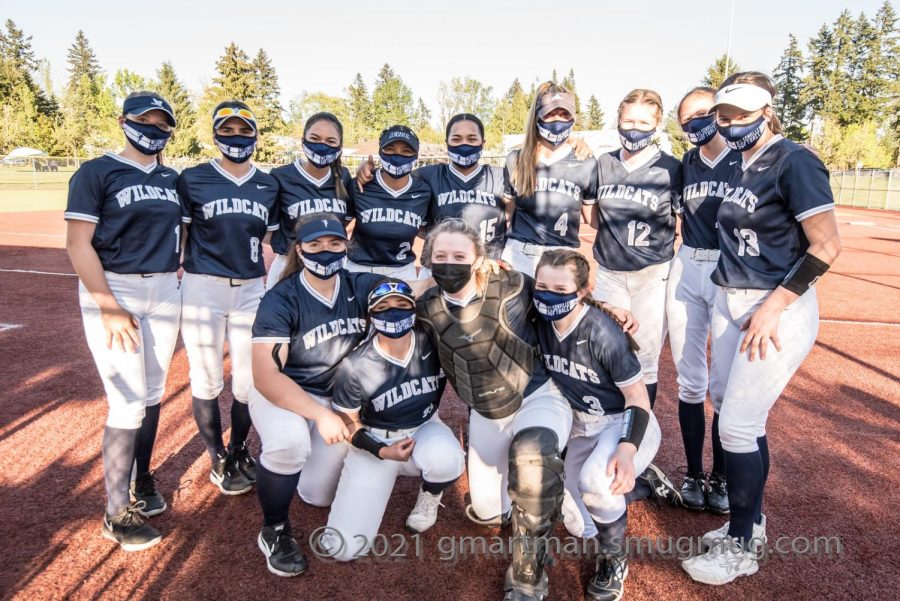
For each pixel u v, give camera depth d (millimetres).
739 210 2867
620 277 3996
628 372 2805
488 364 2822
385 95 88625
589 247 15203
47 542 3051
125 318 2961
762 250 2859
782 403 5121
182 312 3578
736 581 2844
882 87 68438
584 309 2861
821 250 2598
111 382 3018
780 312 2686
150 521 3287
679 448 4289
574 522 3168
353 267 4367
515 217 4312
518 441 2684
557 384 3074
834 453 4156
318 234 2814
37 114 57781
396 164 3941
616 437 2865
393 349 2902
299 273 3098
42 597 2654
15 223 19719
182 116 56219
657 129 3795
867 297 9797
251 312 3701
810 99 69625
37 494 3494
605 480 2645
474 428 3092
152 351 3289
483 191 4270
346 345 3123
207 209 3486
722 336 3127
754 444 2879
